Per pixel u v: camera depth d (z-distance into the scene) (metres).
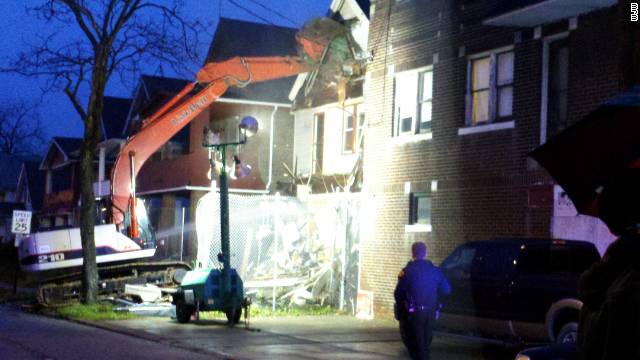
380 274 21.30
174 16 22.53
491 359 14.26
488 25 18.17
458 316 14.83
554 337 13.12
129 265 25.92
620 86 14.48
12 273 38.62
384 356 14.18
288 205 27.31
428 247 19.83
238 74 26.58
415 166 20.58
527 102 17.50
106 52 22.20
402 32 21.59
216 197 24.97
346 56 27.78
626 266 4.18
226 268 18.72
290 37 38.06
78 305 22.05
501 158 18.00
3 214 68.56
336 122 29.77
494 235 17.95
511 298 13.84
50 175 59.78
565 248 14.09
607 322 4.14
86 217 23.00
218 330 17.69
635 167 4.36
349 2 28.38
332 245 23.83
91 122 22.84
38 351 14.02
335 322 19.70
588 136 4.46
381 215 21.52
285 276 24.03
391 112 21.66
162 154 37.47
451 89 19.73
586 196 4.58
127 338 16.47
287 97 33.38
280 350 14.71
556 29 16.91
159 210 38.81
